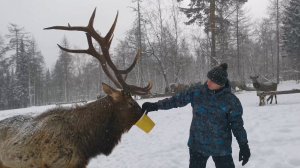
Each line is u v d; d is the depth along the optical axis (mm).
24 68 61438
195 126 4738
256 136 8141
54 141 5215
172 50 37281
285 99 17453
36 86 71312
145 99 27203
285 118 9844
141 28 37219
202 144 4676
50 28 5590
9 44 61500
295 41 42625
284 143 7117
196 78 61500
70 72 73250
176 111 16328
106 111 5535
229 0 30031
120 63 56031
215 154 4625
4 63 62094
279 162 6066
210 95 4629
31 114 5727
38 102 73688
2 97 62344
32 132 5281
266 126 9055
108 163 8211
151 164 7434
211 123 4609
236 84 30516
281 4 48812
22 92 60938
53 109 5594
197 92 4770
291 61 46969
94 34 5770
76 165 5414
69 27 5699
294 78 47344
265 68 65500
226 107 4555
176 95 5090
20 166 5344
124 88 5605
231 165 4695
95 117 5504
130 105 5516
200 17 29812
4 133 5453
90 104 5609
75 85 74188
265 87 17594
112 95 5492
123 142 10422
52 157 5215
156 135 10773
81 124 5445
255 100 18859
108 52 5793
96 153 5602
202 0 29438
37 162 5270
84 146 5457
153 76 57344
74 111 5523
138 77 50812
